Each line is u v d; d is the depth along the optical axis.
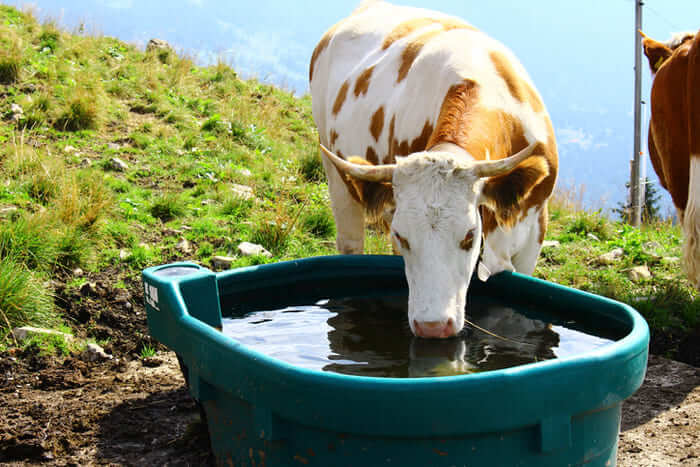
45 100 8.51
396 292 3.87
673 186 5.01
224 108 10.30
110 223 5.87
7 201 5.91
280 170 8.41
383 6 5.59
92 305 4.58
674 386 3.78
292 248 6.08
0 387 3.66
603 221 7.30
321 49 5.71
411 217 2.93
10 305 4.22
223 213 6.70
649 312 4.69
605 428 2.25
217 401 2.54
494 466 2.02
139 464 2.91
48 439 3.10
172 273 3.20
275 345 3.00
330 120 5.16
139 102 9.75
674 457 3.01
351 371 2.66
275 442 2.24
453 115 3.45
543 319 3.20
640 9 9.41
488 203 3.20
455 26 4.59
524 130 3.70
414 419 1.93
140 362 4.04
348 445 2.05
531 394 1.98
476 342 2.96
